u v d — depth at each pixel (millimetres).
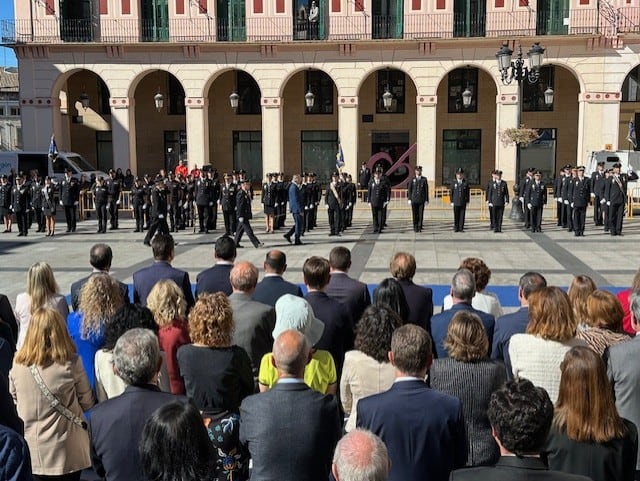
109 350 5266
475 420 4543
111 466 3945
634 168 29422
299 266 16656
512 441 3145
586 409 3744
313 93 38750
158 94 36031
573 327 4957
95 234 23828
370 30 34062
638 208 28906
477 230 23469
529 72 24938
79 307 6172
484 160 38062
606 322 5363
